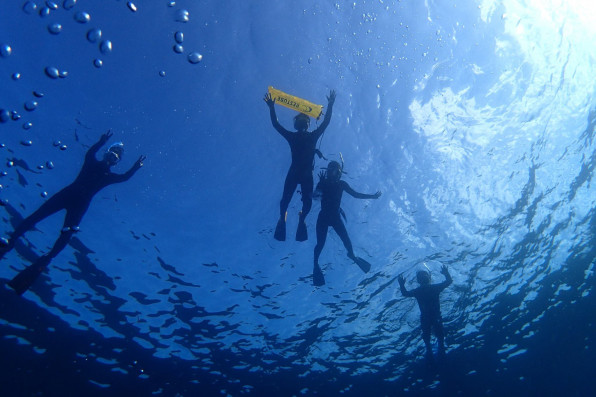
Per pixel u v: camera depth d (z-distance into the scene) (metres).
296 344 11.02
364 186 9.01
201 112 7.71
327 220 7.30
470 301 11.70
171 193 8.38
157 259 9.20
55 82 6.84
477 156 9.72
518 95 9.53
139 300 9.77
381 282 10.49
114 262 9.10
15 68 6.60
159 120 7.60
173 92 7.42
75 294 9.47
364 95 8.02
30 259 8.87
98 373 10.51
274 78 7.69
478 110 9.16
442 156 9.27
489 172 10.09
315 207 9.13
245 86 7.67
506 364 12.86
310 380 11.61
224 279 9.70
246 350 10.94
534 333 13.14
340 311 10.65
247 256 9.46
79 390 10.41
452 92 8.62
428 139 8.92
